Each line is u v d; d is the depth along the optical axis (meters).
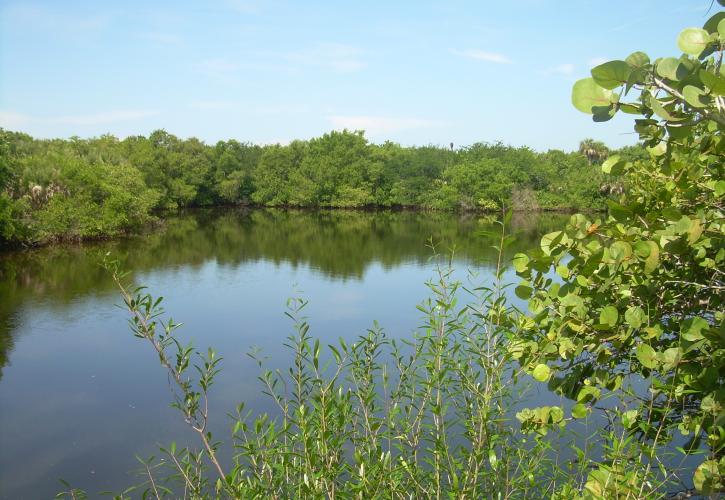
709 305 2.37
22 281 18.02
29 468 7.00
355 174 60.59
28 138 42.59
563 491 2.39
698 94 1.50
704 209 2.36
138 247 26.84
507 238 2.49
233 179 59.44
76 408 8.78
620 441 2.25
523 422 2.33
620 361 2.43
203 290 17.30
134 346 11.70
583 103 1.77
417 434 3.00
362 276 19.66
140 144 52.44
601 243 2.25
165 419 8.30
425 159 60.44
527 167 54.53
